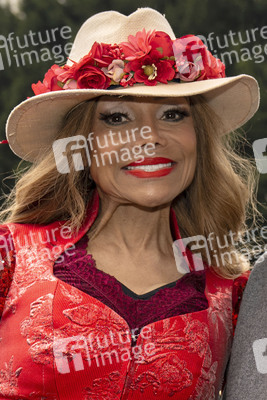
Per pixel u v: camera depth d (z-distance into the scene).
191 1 6.41
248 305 2.30
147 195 2.21
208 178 2.50
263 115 5.71
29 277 2.21
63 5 6.27
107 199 2.36
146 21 2.33
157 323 2.17
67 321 2.14
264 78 6.11
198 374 2.18
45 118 2.39
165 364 2.15
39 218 2.37
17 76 6.19
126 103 2.23
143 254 2.33
